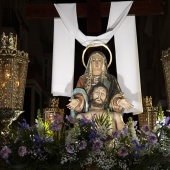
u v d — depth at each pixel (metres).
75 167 6.94
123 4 9.88
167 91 8.82
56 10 9.96
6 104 8.32
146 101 11.45
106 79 9.01
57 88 9.74
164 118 7.61
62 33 9.94
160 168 7.11
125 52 9.80
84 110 8.80
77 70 19.58
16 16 18.41
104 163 6.84
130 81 9.65
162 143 7.16
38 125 7.47
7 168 7.04
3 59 8.40
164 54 8.77
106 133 7.22
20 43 19.44
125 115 16.33
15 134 7.45
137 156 6.99
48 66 22.73
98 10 9.96
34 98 20.05
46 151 6.96
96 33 9.95
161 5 9.95
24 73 8.59
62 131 7.32
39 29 21.67
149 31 22.77
